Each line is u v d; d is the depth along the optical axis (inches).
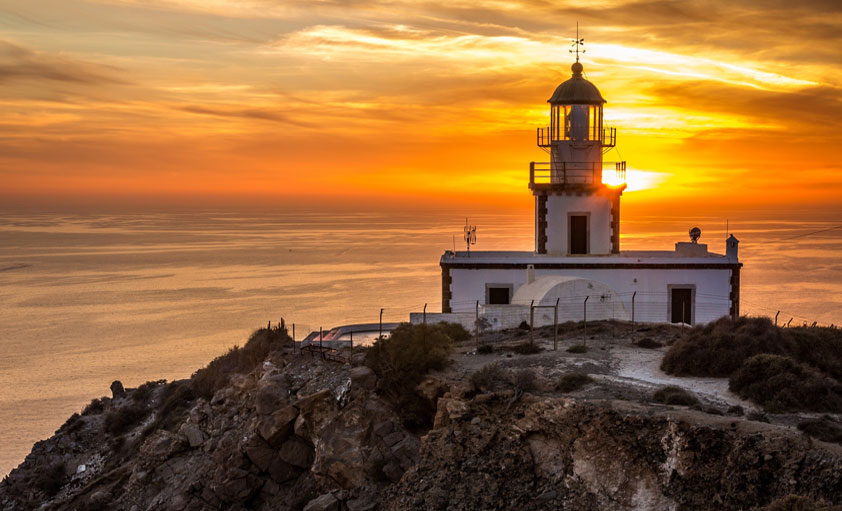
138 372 4069.9
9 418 3073.3
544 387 1071.6
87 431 1631.4
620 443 899.4
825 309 5472.4
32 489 1446.9
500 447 967.6
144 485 1280.8
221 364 1628.9
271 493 1130.7
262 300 7199.8
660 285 1920.5
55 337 5423.2
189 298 7529.5
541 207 2075.5
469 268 1923.0
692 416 882.1
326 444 1099.3
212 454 1234.6
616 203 2066.9
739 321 1251.2
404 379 1146.7
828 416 935.0
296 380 1227.9
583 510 883.4
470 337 1503.4
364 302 6865.2
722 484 820.0
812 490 765.3
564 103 2069.4
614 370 1190.9
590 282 1704.0
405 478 999.6
